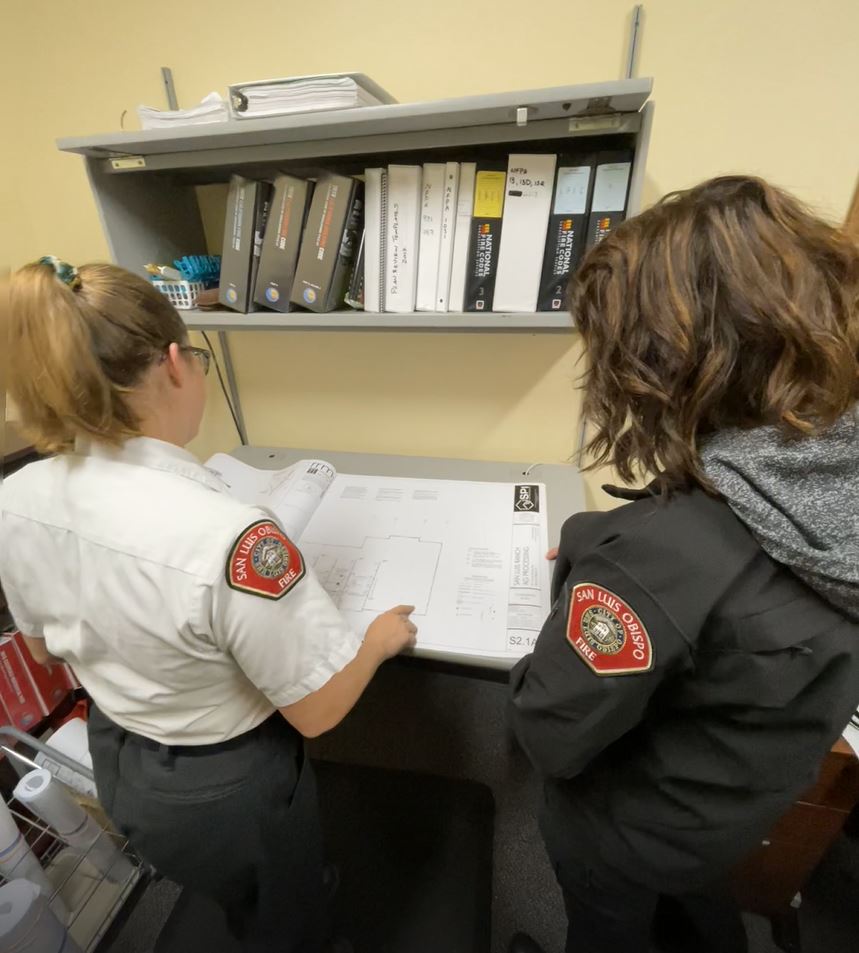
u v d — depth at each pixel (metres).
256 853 0.74
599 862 0.67
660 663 0.42
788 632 0.40
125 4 1.18
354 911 1.14
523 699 0.55
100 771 0.76
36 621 0.74
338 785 1.42
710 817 0.52
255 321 1.14
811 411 0.40
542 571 1.01
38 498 0.62
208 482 0.67
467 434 1.55
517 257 1.01
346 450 1.67
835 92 0.99
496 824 1.34
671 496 0.46
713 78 1.02
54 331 0.51
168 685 0.62
